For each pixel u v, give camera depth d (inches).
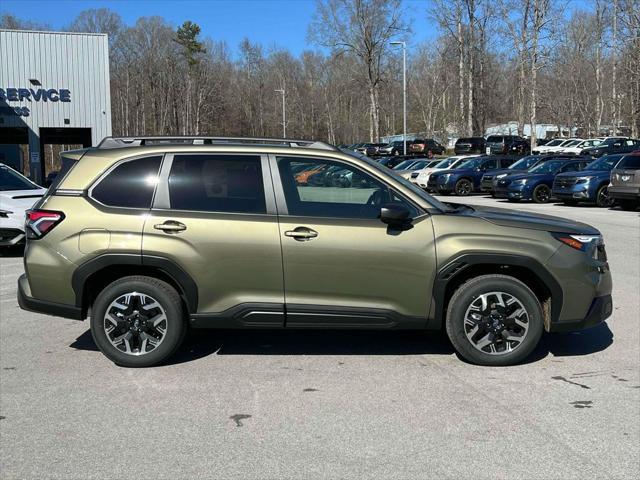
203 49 3405.5
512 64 2207.2
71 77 1184.8
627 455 142.6
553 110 2337.6
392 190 199.2
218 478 132.6
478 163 1080.2
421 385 185.8
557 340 231.5
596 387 184.4
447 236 194.5
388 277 194.1
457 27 2182.6
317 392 180.4
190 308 195.9
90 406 170.6
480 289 196.2
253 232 193.0
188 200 197.3
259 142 208.2
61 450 145.3
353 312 195.0
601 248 205.8
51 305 198.8
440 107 2861.7
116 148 204.8
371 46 2417.6
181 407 169.8
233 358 210.8
